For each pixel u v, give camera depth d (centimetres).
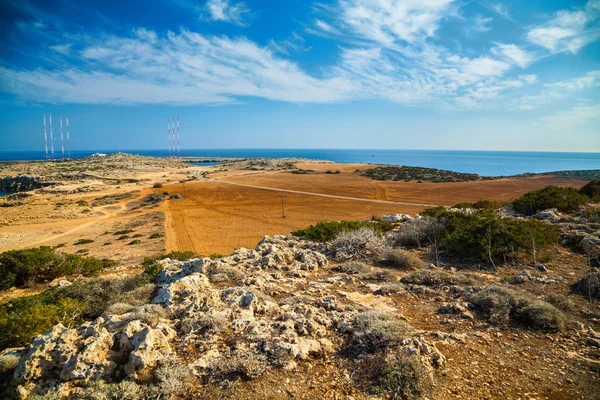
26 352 607
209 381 535
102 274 1850
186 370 546
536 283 938
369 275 1091
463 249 1301
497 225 1297
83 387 530
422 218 1689
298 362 581
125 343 608
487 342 647
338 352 618
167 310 784
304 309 769
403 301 873
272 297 923
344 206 7631
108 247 4275
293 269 1197
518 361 582
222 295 859
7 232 5419
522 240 1198
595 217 1628
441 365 569
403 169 14325
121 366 576
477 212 2150
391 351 583
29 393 531
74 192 10044
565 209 2095
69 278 1802
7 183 12794
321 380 537
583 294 850
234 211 7294
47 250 1858
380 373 538
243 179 12750
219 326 692
